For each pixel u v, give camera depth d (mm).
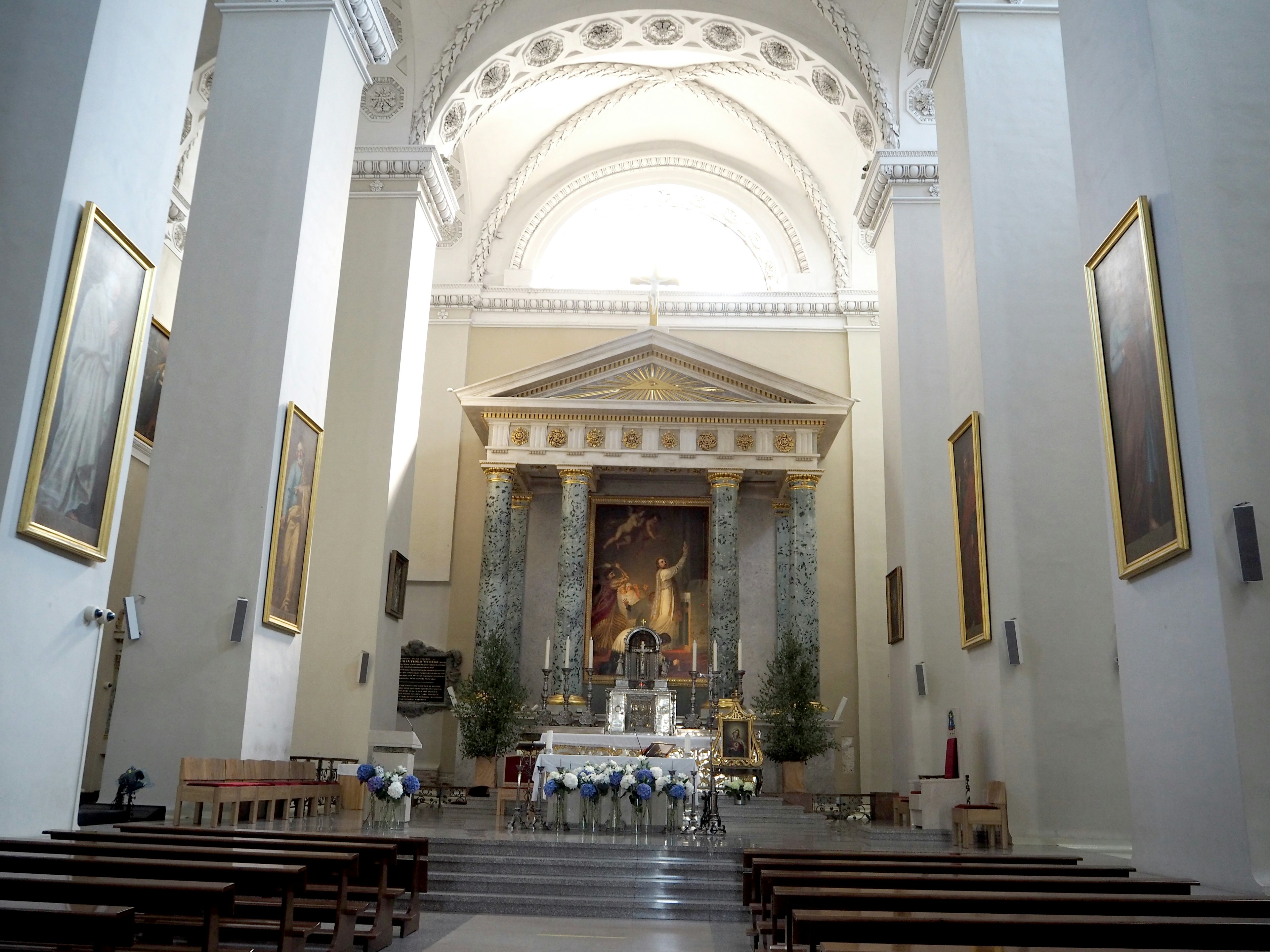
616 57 18531
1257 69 6719
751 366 17797
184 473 9578
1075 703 9500
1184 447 6344
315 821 9914
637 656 17906
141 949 4402
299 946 4863
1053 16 11312
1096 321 7617
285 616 9945
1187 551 6305
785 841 9742
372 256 15055
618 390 18062
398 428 14500
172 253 15695
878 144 15672
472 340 20719
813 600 17359
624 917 7430
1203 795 6109
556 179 21734
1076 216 10672
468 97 16500
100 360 6582
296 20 10781
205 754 9023
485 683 15336
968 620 10516
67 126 6293
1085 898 4117
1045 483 10008
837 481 19891
